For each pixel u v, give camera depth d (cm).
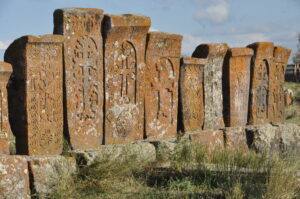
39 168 567
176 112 805
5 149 556
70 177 593
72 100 645
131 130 727
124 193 589
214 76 873
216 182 619
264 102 984
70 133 642
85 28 660
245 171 662
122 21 692
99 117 682
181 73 812
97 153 640
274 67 1009
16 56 594
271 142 943
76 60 649
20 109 593
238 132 900
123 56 711
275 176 589
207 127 860
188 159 724
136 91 731
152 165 708
